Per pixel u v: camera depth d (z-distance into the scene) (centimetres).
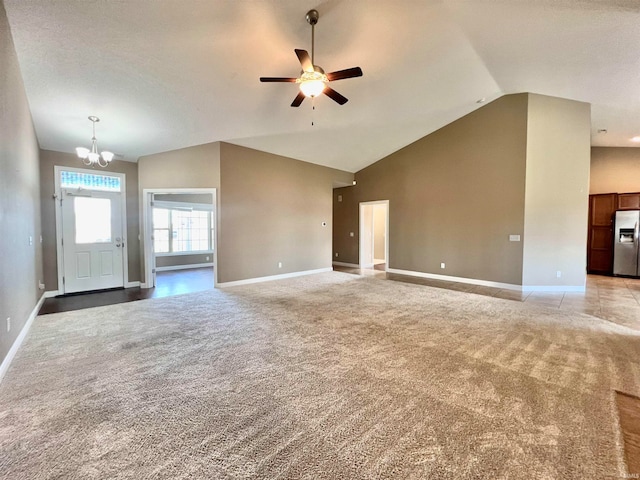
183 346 297
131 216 602
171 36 286
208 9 262
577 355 278
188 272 798
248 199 609
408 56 382
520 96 550
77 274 541
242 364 259
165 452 158
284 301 472
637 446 163
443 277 669
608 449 161
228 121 480
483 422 183
